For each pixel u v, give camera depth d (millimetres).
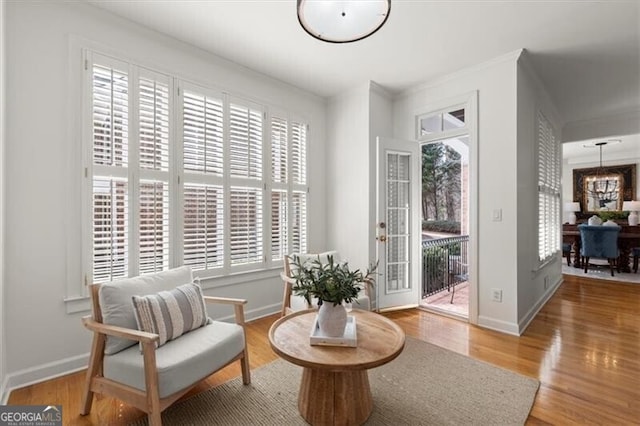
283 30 2609
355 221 3816
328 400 1634
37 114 2070
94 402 1852
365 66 3246
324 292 1717
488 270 3113
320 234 4070
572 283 5031
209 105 2963
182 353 1655
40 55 2084
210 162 2953
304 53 2982
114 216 2367
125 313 1727
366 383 1739
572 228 6789
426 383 2057
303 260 3062
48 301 2104
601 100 4188
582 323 3219
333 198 4074
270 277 3465
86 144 2244
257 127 3361
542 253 3918
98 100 2318
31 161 2047
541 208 3893
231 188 3113
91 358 1706
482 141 3176
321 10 1701
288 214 3662
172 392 1536
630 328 3076
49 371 2096
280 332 1863
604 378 2129
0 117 1823
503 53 2971
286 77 3502
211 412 1773
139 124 2516
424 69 3309
